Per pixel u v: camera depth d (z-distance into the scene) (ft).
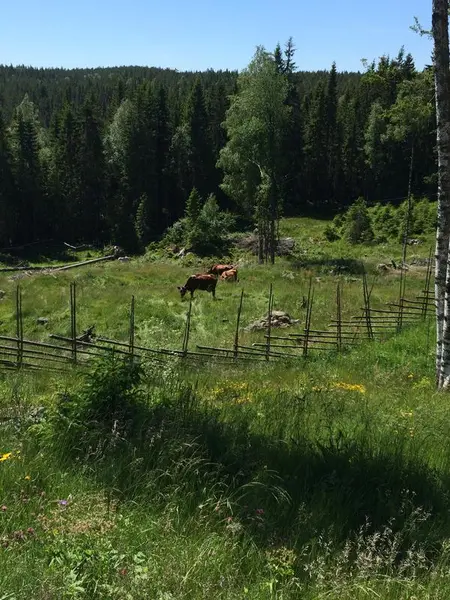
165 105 284.61
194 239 185.88
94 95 319.88
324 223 244.22
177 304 79.10
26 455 16.19
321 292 89.51
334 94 298.15
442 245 35.32
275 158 158.51
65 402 20.20
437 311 35.29
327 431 20.97
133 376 20.84
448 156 34.58
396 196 270.46
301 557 12.19
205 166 276.00
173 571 11.13
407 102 86.38
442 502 15.06
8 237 229.45
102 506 13.64
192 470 15.33
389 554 12.37
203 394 28.53
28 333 63.16
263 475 15.40
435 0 33.17
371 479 15.80
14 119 280.51
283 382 36.60
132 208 257.96
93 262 171.53
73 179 246.68
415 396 30.19
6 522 12.83
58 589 10.05
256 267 131.34
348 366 42.91
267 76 153.28
